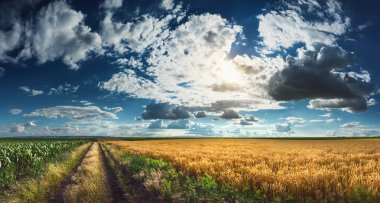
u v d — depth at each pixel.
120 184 16.27
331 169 15.78
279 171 14.19
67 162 24.95
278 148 47.09
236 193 11.36
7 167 17.98
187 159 23.27
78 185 13.72
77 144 64.31
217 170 17.12
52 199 12.92
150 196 12.88
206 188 12.27
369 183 11.05
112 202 12.52
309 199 9.83
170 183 13.76
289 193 10.88
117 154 37.16
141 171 18.27
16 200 12.13
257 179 12.80
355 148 47.50
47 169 19.00
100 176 17.61
